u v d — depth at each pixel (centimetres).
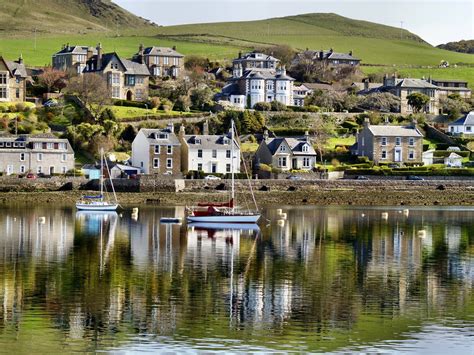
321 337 7662
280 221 15612
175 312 8344
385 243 12825
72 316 8162
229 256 11431
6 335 7581
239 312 8381
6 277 9794
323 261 11125
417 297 9106
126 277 9875
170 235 13512
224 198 19425
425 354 7275
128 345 7362
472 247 12538
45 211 16938
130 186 19588
